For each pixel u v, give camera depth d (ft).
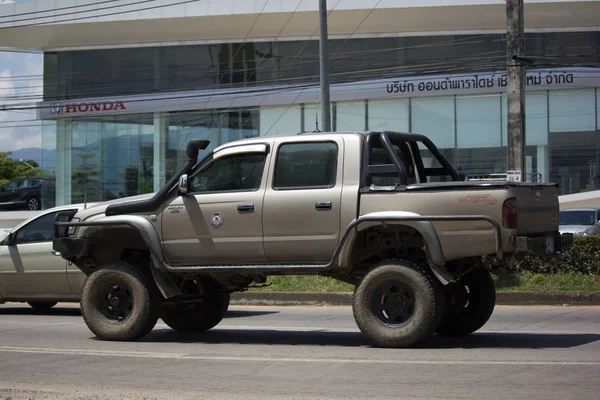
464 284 33.65
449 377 24.02
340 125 125.80
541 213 30.89
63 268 45.39
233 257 32.12
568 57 118.73
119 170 137.49
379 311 29.86
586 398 20.92
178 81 134.21
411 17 120.37
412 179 34.27
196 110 132.98
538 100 118.83
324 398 21.45
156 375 25.57
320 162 31.22
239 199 31.96
